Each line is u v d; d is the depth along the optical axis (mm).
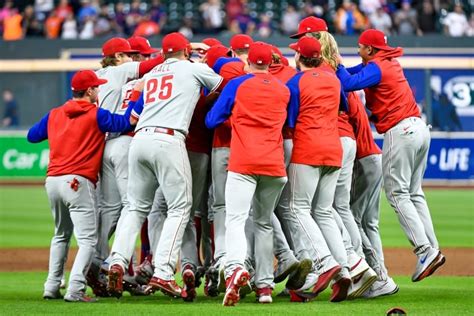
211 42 36438
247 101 29984
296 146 30906
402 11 96500
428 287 36938
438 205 71500
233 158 30000
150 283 30531
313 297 31797
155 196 33656
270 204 30625
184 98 31047
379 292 33219
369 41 33844
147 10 103375
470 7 101812
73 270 31984
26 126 92125
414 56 89312
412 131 33219
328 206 31547
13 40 92250
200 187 32969
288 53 88438
